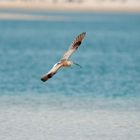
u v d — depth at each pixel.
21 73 55.81
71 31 137.62
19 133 29.47
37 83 48.50
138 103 38.69
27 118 33.06
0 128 30.48
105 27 154.88
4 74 54.53
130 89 45.59
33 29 142.50
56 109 36.03
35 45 95.00
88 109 36.19
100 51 86.06
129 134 29.59
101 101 39.47
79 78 52.69
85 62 68.12
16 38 111.62
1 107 36.44
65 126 31.17
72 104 38.03
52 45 96.06
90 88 46.06
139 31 141.50
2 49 85.38
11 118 33.00
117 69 60.75
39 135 29.14
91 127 31.02
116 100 39.97
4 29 140.00
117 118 33.38
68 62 17.02
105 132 29.91
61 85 47.59
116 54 80.25
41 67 62.06
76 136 29.02
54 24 163.12
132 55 78.69
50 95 41.94
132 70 59.88
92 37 120.00
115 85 47.91
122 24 170.75
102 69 60.72
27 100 39.31
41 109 35.91
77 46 17.05
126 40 111.06
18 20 178.62
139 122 32.31
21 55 75.81
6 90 44.06
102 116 33.94
